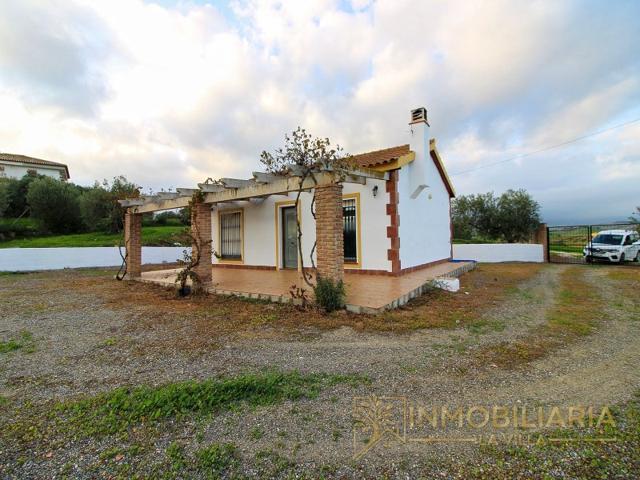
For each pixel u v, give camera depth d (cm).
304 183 707
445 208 1509
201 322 589
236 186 820
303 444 241
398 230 1005
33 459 225
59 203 2231
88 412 288
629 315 620
